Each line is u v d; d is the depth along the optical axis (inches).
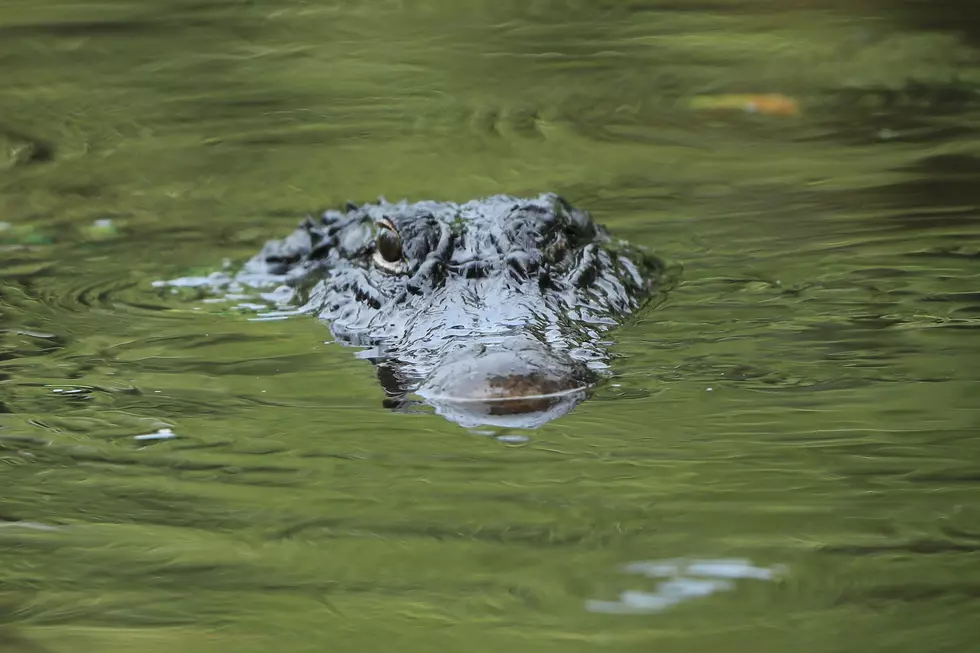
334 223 553.6
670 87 824.3
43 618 257.8
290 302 494.6
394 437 341.1
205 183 684.1
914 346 401.1
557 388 358.9
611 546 276.8
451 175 679.7
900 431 334.0
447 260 449.4
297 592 264.7
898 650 233.8
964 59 851.4
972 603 249.1
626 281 469.1
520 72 858.8
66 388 391.2
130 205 649.6
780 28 941.2
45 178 693.3
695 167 675.4
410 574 269.0
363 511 298.5
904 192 604.1
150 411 367.9
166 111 802.8
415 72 864.9
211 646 246.2
